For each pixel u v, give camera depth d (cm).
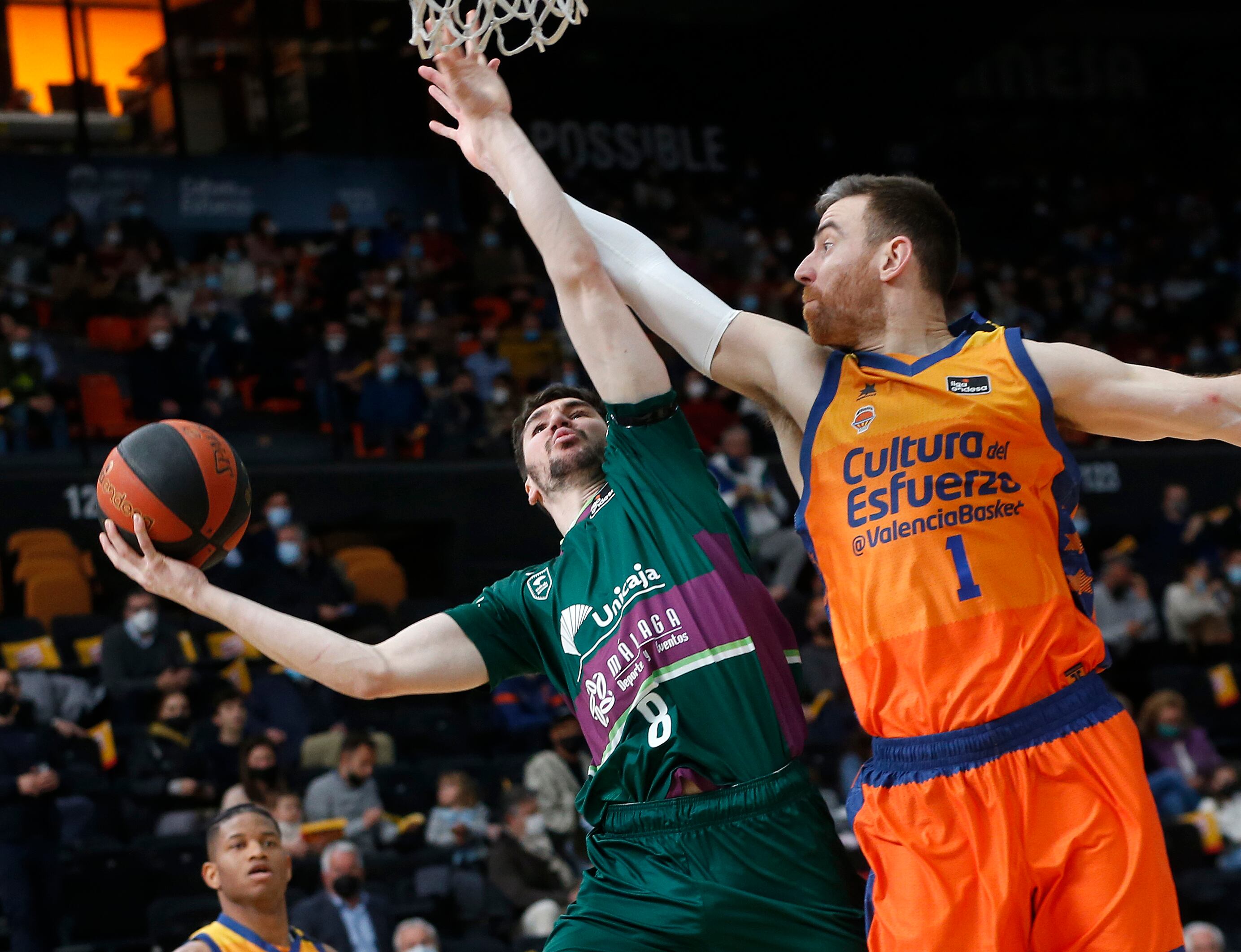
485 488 2375
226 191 3092
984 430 374
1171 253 3612
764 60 3753
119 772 1570
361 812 1436
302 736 1631
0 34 3097
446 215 3262
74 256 2652
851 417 389
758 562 2078
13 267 2630
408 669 471
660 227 3325
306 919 1209
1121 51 4078
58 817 1358
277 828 772
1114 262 3538
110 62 3191
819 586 2091
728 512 468
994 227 3656
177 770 1483
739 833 425
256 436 2370
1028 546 374
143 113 3216
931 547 372
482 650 481
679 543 450
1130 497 2578
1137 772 367
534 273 3108
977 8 3584
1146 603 2102
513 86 3572
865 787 387
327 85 3341
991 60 3975
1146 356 3125
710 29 3725
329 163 3195
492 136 457
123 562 469
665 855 428
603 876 440
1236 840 1559
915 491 376
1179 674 1973
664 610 441
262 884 753
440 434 2420
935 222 396
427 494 2342
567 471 488
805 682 1792
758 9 3756
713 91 3709
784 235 3409
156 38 3225
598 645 448
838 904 425
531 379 2605
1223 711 1961
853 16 3672
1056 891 362
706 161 3662
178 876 1370
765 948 421
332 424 2394
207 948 745
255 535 1958
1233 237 3775
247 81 3291
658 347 2597
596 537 464
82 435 2194
